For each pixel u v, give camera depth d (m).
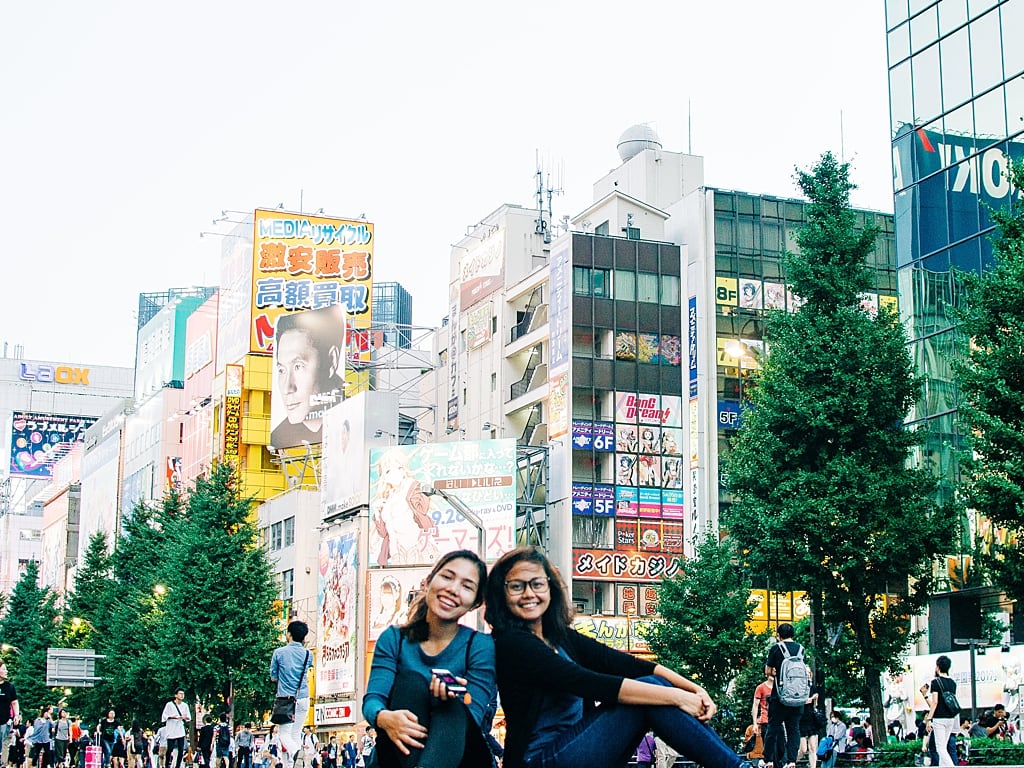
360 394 62.69
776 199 63.47
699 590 41.81
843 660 30.17
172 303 100.38
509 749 6.15
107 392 162.00
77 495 119.06
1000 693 33.81
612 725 5.95
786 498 28.59
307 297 78.25
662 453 60.94
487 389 68.88
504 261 68.56
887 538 27.98
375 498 59.91
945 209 35.97
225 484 49.59
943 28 36.53
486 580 6.39
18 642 77.31
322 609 63.41
